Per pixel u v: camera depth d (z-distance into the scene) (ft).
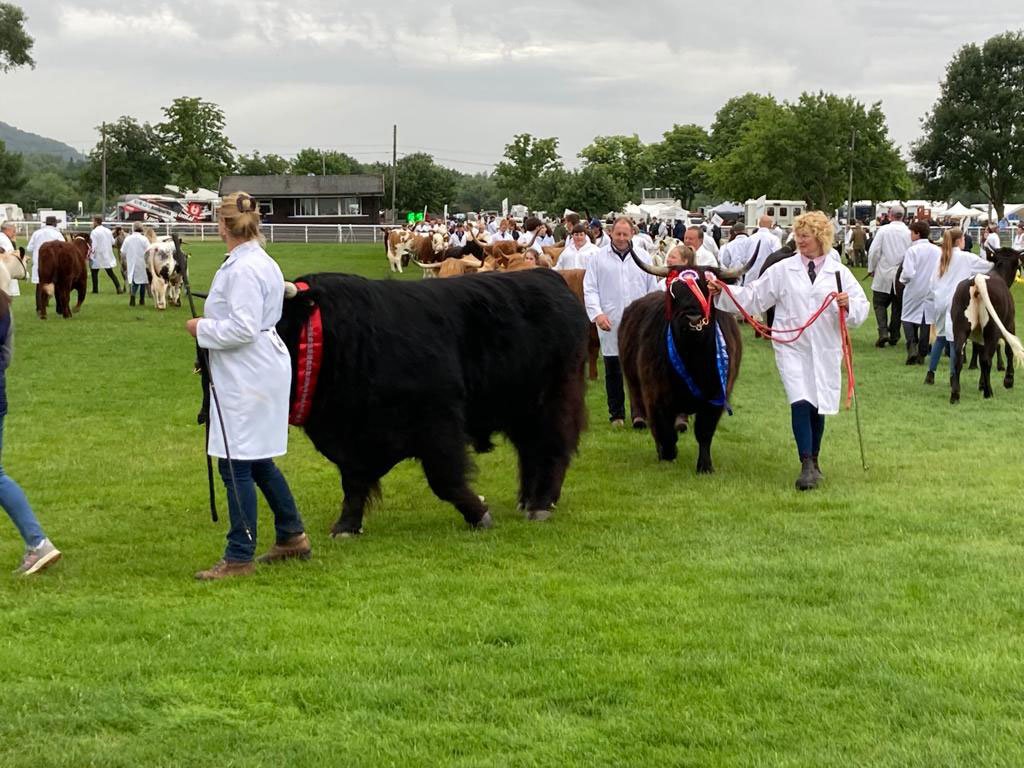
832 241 29.96
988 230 120.98
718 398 31.53
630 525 26.09
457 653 17.49
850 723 14.97
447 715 15.34
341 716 15.28
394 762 13.89
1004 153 256.11
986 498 28.40
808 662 17.02
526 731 14.76
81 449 35.58
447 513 27.78
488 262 65.10
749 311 30.71
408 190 330.54
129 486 30.55
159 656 17.39
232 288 21.08
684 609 19.72
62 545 24.71
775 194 220.23
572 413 27.37
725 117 383.65
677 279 30.71
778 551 23.65
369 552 23.98
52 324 73.05
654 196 390.63
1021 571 21.98
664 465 33.47
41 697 15.65
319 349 23.32
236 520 22.07
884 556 23.03
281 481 22.89
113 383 48.88
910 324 55.83
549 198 254.27
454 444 25.02
